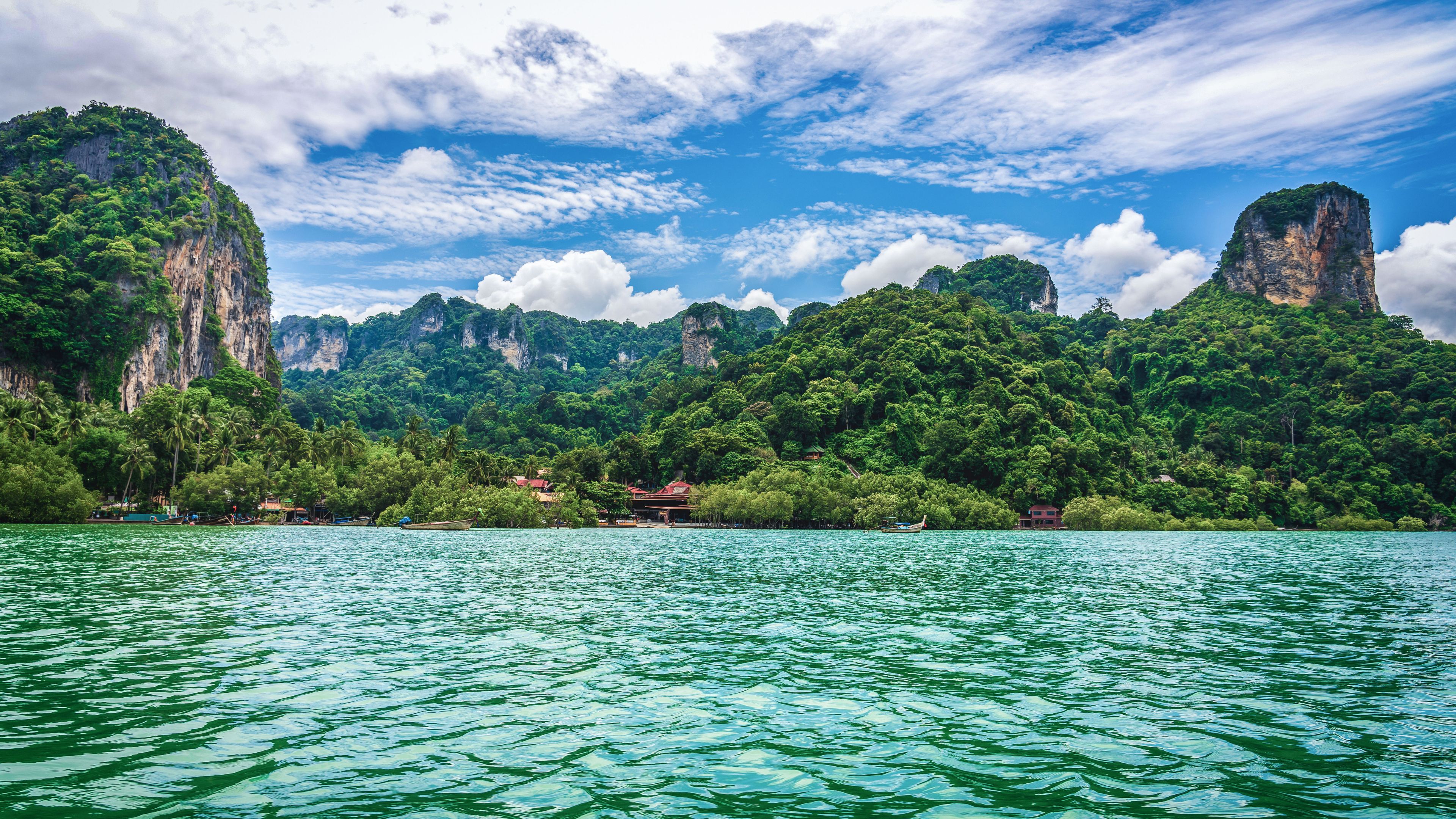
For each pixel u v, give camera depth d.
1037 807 14.62
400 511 143.12
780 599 44.94
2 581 44.84
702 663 26.92
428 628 33.34
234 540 93.50
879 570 65.00
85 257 194.88
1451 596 49.53
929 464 188.50
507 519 145.88
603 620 36.28
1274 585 55.75
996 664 27.19
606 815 13.97
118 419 145.00
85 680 22.75
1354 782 16.06
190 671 24.23
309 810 14.00
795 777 16.06
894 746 18.16
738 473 186.38
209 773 15.73
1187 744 18.41
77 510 112.00
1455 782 16.08
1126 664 27.38
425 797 14.72
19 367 168.50
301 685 22.83
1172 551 99.62
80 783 15.00
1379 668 27.08
